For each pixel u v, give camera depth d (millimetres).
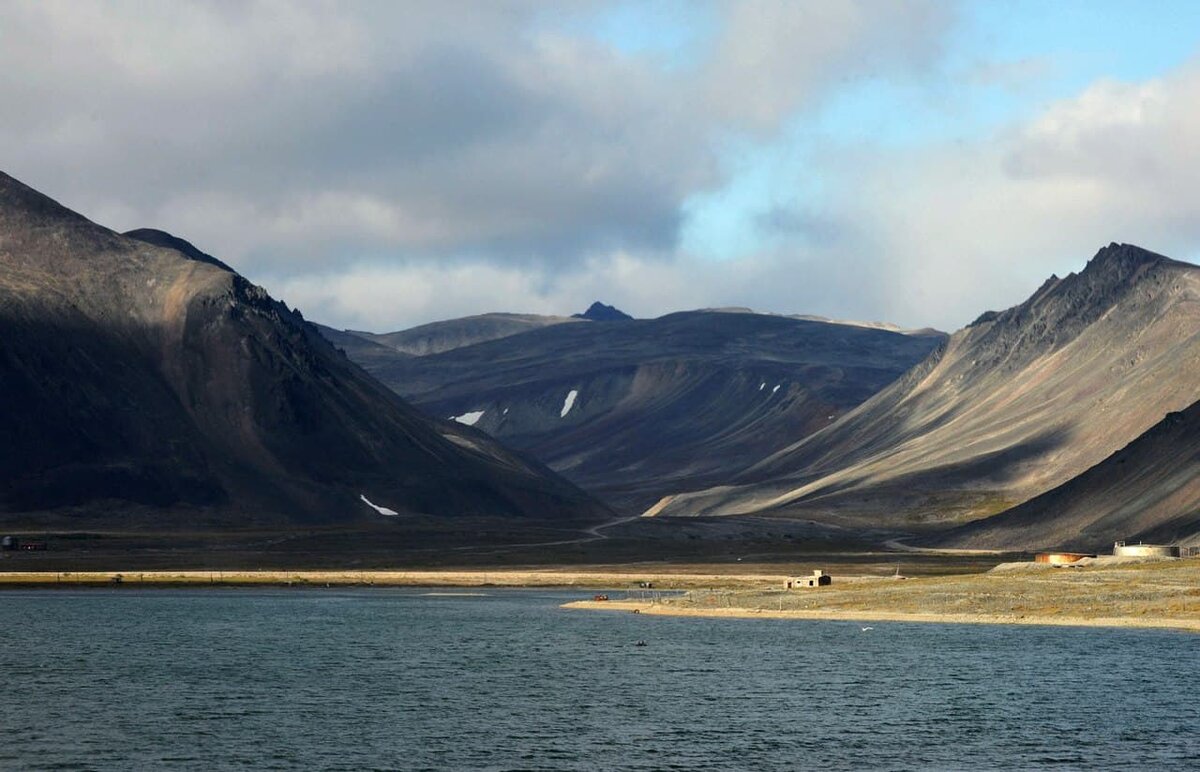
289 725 101750
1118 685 118250
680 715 105750
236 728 100438
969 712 106125
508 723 102438
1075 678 122562
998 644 149125
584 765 87875
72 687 121812
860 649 146625
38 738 96438
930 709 107625
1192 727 99375
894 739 95688
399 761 89125
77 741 95375
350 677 128625
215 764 88188
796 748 92875
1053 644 147625
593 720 103688
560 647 153250
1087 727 99625
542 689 119750
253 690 119938
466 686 121938
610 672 130750
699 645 153375
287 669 134750
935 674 126250
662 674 128875
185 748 93125
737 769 86688
